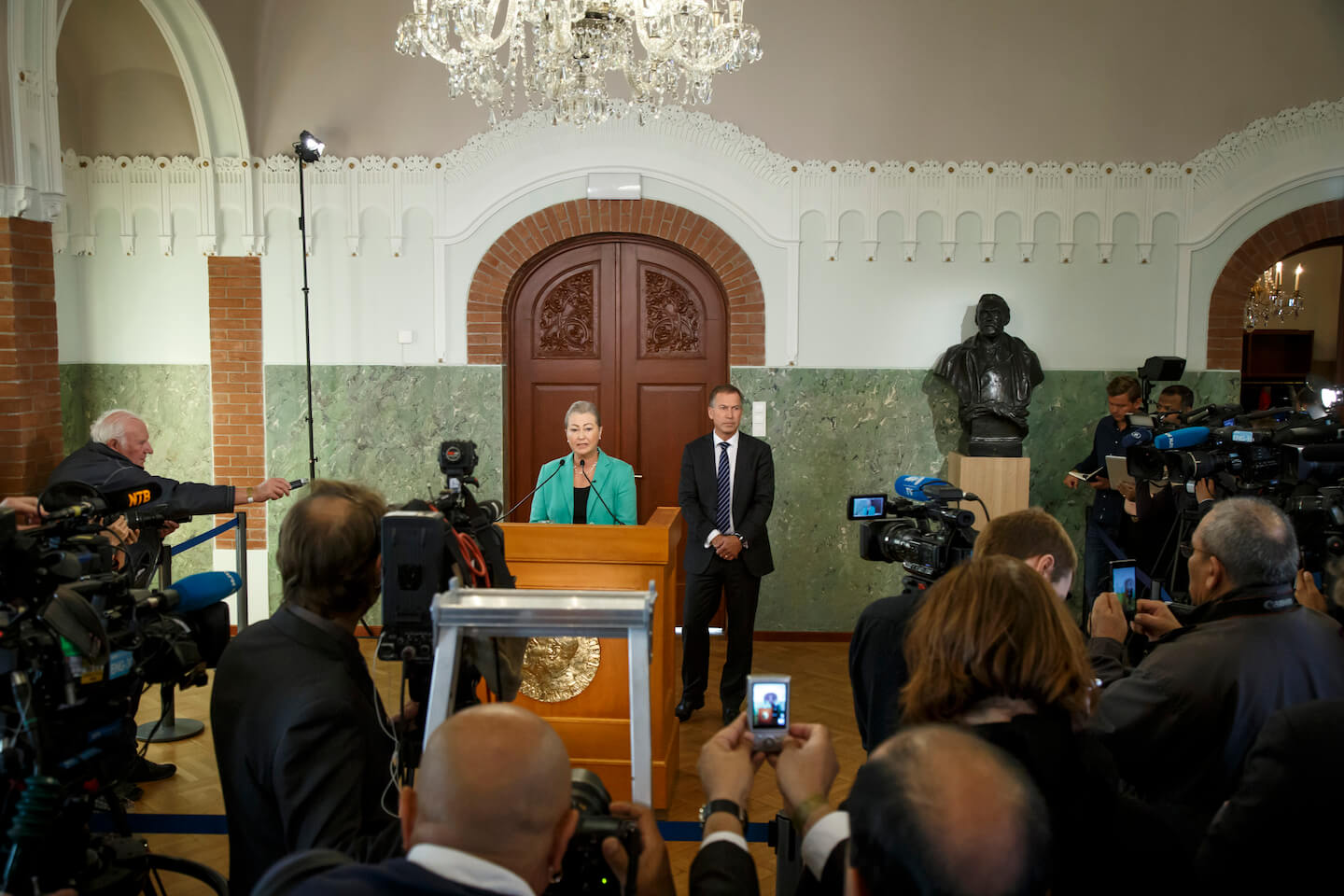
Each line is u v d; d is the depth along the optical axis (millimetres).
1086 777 1457
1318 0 6047
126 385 6508
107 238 6422
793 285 6293
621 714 3752
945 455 6352
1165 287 6293
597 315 6488
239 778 1727
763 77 6211
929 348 6320
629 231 6340
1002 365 5961
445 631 1569
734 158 6262
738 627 4777
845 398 6352
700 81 4297
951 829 919
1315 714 1641
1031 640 1488
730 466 4848
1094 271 6293
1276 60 6113
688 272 6445
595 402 6539
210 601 2293
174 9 5824
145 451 4426
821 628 6449
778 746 1572
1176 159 6215
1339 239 6250
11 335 4809
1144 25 6125
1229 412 4086
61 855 1771
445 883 1114
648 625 1552
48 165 4945
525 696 3770
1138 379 6215
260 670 1750
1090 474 5840
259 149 6301
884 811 964
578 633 1566
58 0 4941
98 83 6312
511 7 4047
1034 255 6285
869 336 6328
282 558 1817
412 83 6238
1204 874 1679
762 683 1577
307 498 1853
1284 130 6148
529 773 1184
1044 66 6164
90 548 2092
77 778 1821
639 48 6176
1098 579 5840
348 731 1684
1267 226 6219
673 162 6258
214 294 6359
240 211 6297
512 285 6434
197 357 6477
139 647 1984
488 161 6285
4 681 1734
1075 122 6207
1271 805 1615
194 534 6461
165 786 4059
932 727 1049
